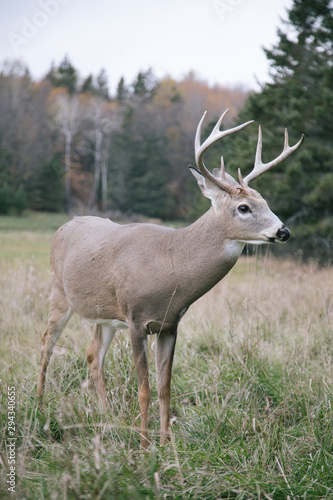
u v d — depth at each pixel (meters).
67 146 45.66
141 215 39.22
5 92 43.88
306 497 2.58
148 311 3.31
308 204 15.98
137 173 40.97
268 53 16.92
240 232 3.17
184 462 2.73
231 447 2.98
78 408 3.32
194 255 3.23
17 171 43.00
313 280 6.59
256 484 2.56
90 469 2.54
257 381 3.88
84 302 3.71
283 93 16.33
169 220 40.03
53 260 4.13
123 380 3.88
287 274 7.00
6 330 5.01
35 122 44.66
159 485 2.50
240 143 16.97
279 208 16.25
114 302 3.52
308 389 3.63
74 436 3.22
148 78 53.00
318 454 2.91
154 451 2.61
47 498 2.40
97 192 46.00
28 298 5.55
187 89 49.19
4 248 13.16
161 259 3.29
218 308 5.81
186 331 5.36
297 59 16.64
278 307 5.52
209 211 3.29
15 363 3.98
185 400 3.94
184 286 3.25
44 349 3.90
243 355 4.25
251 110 17.06
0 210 38.19
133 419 3.42
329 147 15.61
